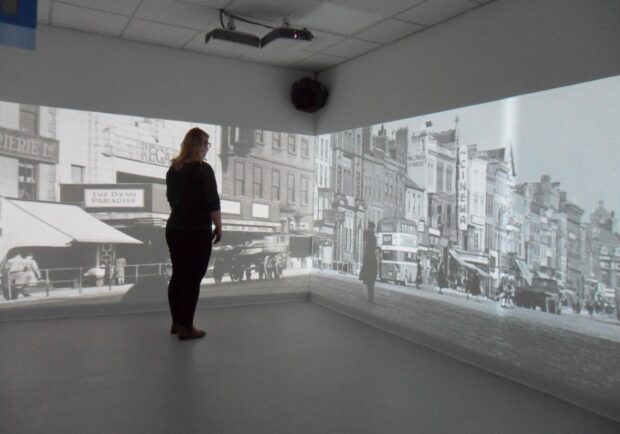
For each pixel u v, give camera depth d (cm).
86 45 506
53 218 511
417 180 470
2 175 485
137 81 532
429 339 450
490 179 388
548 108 341
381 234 518
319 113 638
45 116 495
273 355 405
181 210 421
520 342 361
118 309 548
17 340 426
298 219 654
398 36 486
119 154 534
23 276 500
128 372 353
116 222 545
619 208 296
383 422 282
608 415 300
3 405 291
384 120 517
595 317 308
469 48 411
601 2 308
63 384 327
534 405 316
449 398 323
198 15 459
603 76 306
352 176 573
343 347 437
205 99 570
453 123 427
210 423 274
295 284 657
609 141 302
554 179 335
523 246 358
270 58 582
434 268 446
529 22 357
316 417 286
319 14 443
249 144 620
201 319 531
